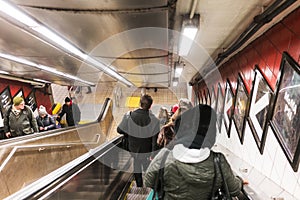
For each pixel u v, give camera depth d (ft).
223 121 15.17
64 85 31.58
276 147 7.45
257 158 9.11
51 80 26.00
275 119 7.48
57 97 34.55
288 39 6.77
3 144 9.17
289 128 6.54
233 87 13.04
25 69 17.70
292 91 6.39
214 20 8.20
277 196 6.38
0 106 21.79
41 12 6.29
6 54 12.23
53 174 5.44
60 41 9.29
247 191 6.21
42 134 12.00
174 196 3.88
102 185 8.87
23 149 10.01
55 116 23.80
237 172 8.61
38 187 4.55
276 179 7.38
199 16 7.61
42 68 17.17
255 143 9.36
